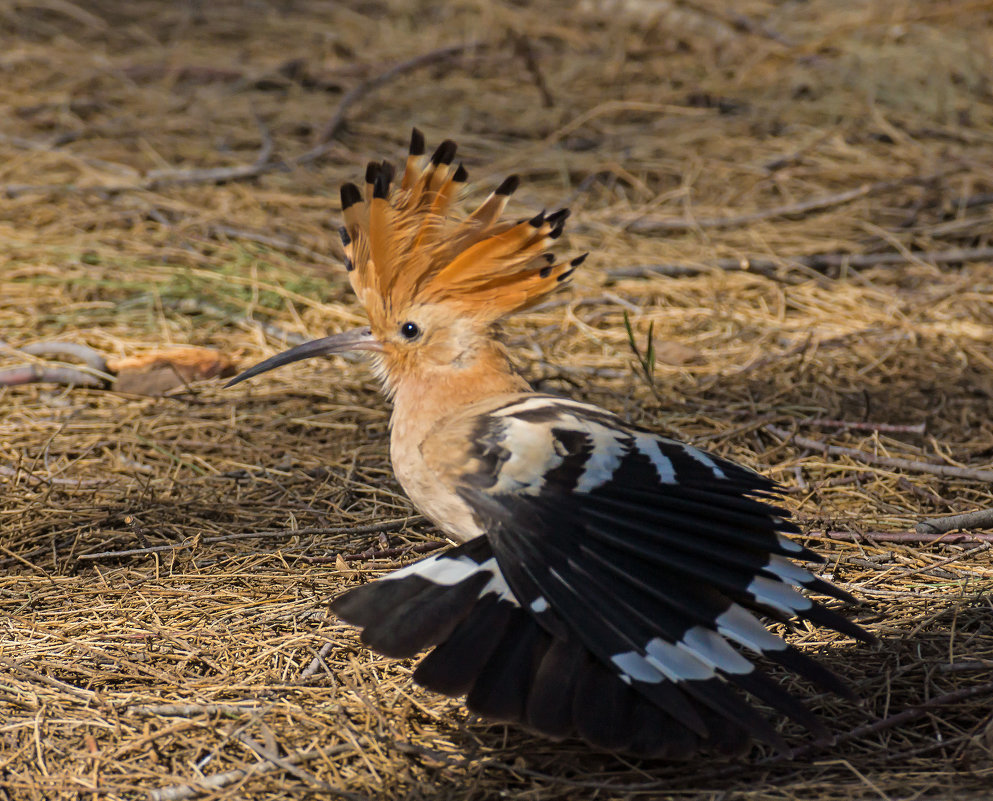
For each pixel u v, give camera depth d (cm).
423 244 866
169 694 811
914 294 1538
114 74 2195
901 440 1200
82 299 1505
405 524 1055
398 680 830
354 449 1203
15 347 1366
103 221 1689
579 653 711
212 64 2261
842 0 2450
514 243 843
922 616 895
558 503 737
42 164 1845
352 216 903
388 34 2430
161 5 2609
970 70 2123
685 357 1395
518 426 774
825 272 1616
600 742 677
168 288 1524
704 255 1642
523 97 2150
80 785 720
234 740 766
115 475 1151
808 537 1010
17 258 1589
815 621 714
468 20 2480
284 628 902
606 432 773
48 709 791
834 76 2138
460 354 866
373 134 2006
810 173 1847
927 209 1745
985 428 1214
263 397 1309
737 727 695
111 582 969
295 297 1520
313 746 761
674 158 1919
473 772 737
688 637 702
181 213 1730
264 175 1841
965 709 779
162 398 1305
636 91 2150
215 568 991
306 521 1075
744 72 2162
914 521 1048
